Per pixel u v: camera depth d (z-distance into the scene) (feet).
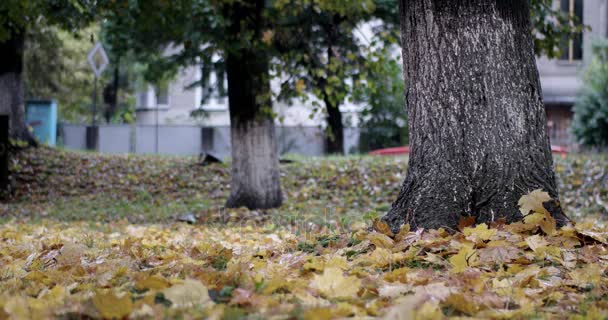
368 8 35.63
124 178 51.11
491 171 16.46
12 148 49.75
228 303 9.50
